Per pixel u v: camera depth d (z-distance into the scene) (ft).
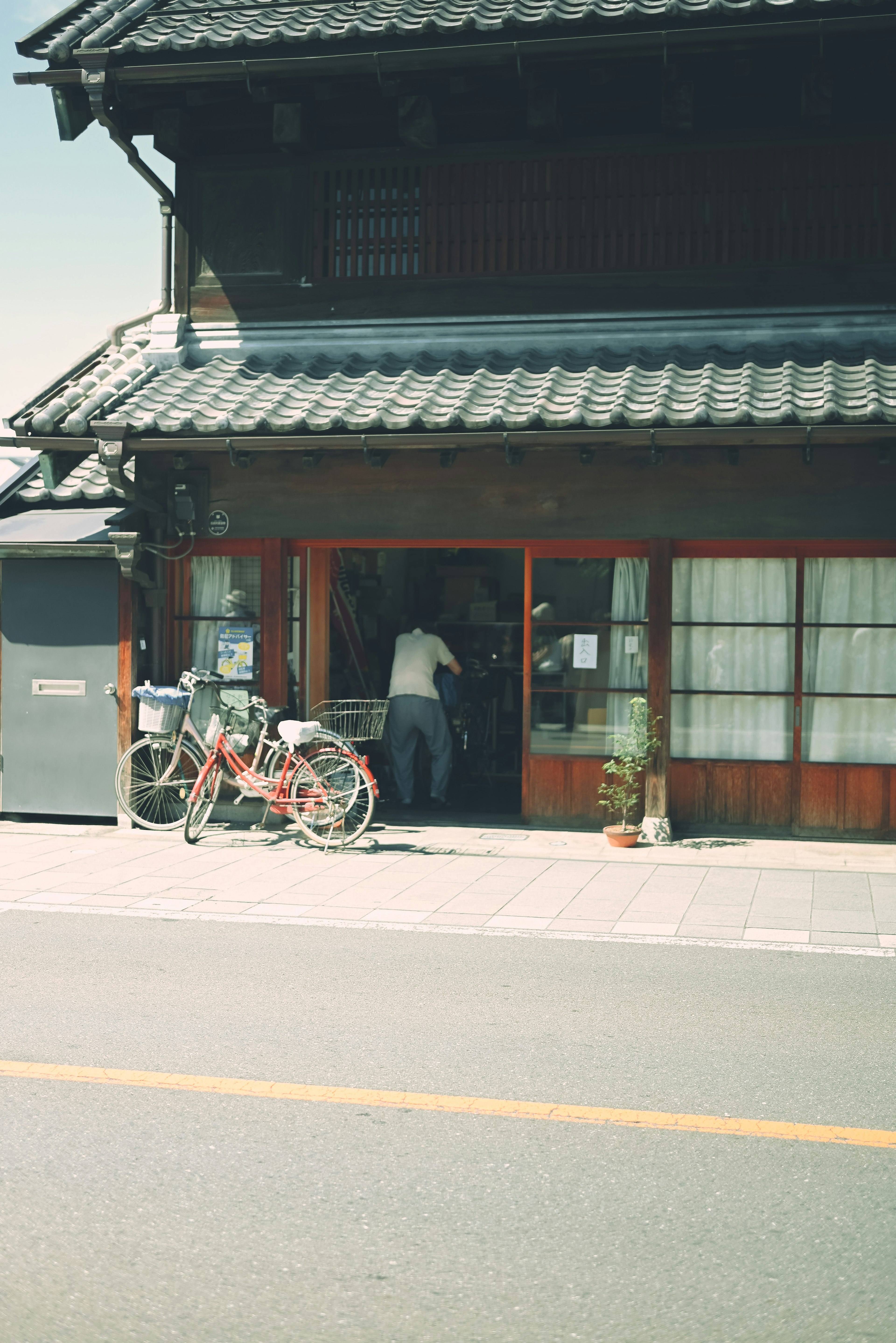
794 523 31.42
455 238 35.01
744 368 31.12
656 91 34.14
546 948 21.95
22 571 34.68
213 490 34.37
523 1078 15.52
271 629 34.65
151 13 35.83
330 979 19.85
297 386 33.14
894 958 21.35
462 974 20.18
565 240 34.35
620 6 31.55
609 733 33.73
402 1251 11.24
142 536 34.40
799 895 26.35
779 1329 10.03
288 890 26.66
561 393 30.89
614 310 33.96
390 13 33.71
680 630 33.30
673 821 33.47
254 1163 13.03
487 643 44.09
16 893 26.20
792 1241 11.43
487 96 34.88
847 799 32.68
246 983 19.58
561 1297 10.48
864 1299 10.46
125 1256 11.13
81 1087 15.12
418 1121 14.16
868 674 32.53
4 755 34.88
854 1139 13.73
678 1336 9.94
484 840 32.58
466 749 42.96
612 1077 15.56
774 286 33.12
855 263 32.76
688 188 33.63
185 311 36.58
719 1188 12.51
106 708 34.27
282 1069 15.75
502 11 32.63
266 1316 10.21
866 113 32.99
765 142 33.22
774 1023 17.72
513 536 32.83
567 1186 12.55
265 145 36.47
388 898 25.93
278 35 32.09
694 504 31.91
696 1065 16.02
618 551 33.09
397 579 44.65
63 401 34.24
